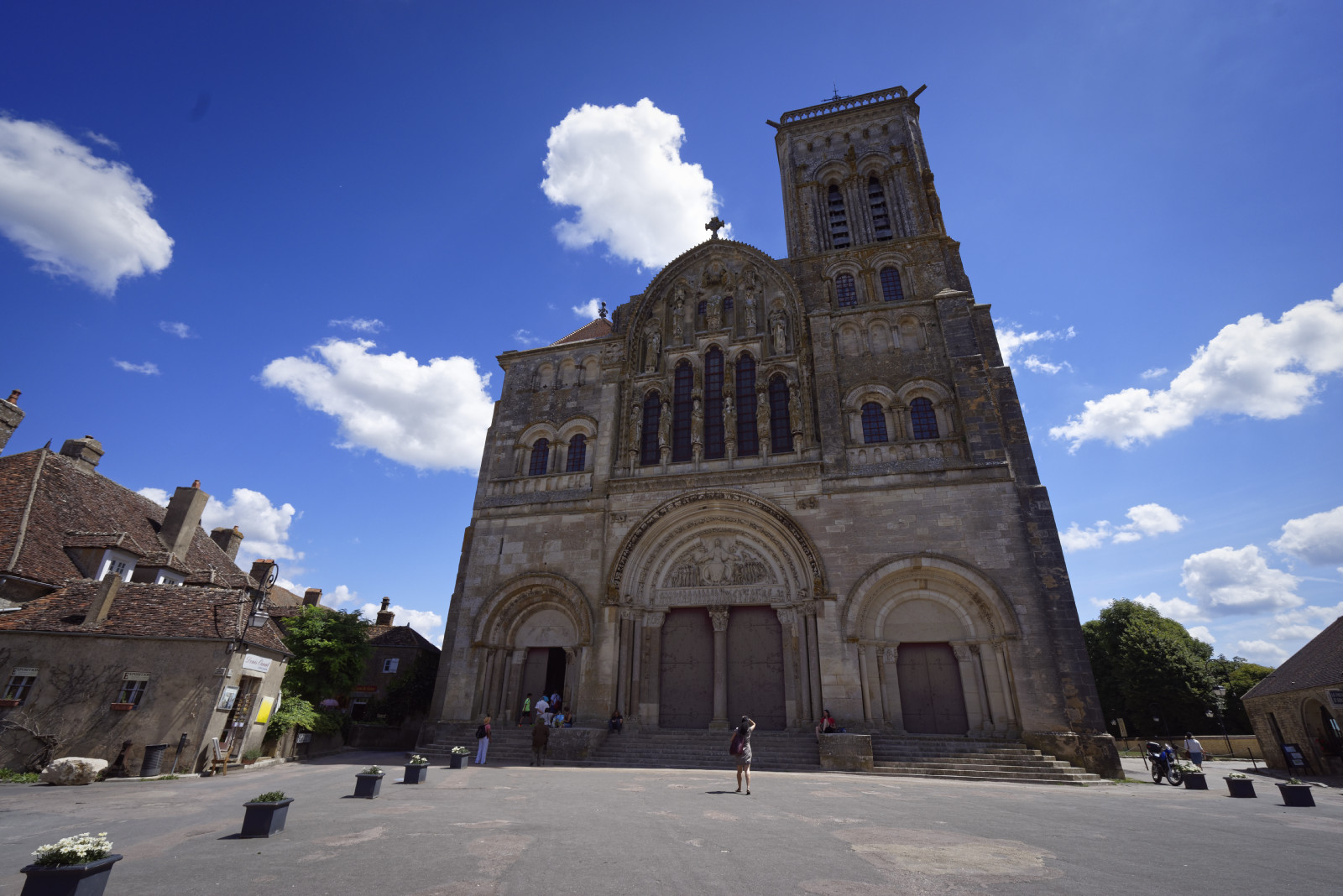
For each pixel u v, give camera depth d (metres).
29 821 12.74
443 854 9.74
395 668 48.53
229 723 23.17
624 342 38.62
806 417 33.38
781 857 9.69
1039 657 25.77
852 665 27.31
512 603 33.41
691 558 32.44
